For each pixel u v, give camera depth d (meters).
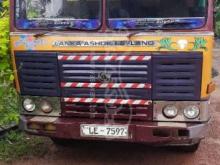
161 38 3.33
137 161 3.95
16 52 3.58
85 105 3.54
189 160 3.99
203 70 3.34
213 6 3.33
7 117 3.81
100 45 3.42
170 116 3.44
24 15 3.56
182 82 3.36
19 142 4.24
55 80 3.54
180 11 3.33
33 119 3.62
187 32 3.31
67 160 3.93
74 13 3.46
